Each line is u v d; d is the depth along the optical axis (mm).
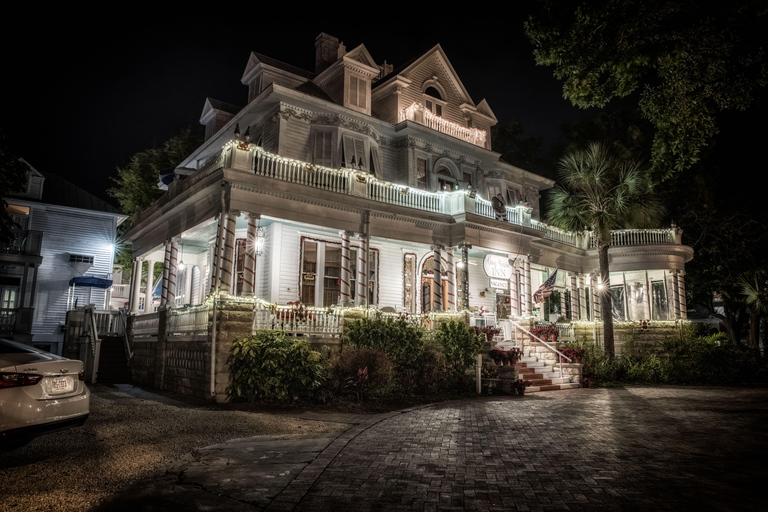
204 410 11117
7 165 12625
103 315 22000
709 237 29812
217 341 12758
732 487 5590
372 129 20984
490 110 26609
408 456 7082
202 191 15234
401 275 20859
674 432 8961
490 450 7457
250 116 20391
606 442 8055
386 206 17453
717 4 8930
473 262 23453
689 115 10438
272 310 13945
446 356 16078
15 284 25594
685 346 22016
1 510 4754
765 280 27750
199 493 5355
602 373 19766
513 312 21906
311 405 12219
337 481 5824
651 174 11094
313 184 16156
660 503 5051
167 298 18078
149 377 17219
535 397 14844
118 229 35781
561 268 25281
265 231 18062
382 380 13328
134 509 4867
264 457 6926
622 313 28891
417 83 23672
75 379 7012
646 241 26031
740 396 15156
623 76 10133
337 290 18812
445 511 4848
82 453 6934
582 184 24172
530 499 5191
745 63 9789
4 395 6133
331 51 24547
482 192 24625
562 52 10656
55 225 27234
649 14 9492
